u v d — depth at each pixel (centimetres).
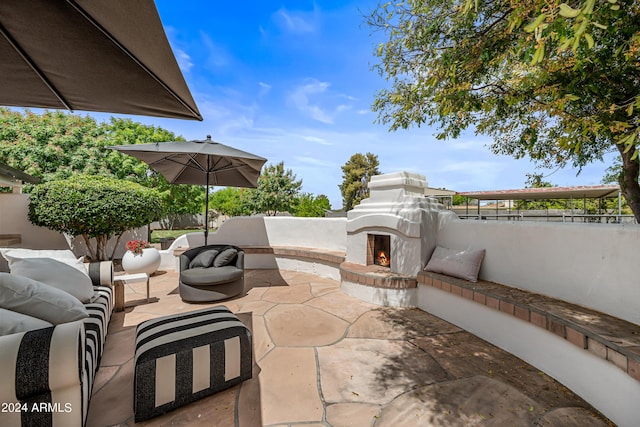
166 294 475
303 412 196
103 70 172
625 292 213
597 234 234
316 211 1498
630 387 170
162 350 197
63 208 547
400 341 303
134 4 118
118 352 279
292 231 685
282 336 314
